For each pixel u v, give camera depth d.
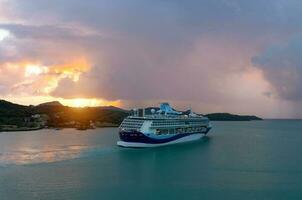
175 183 107.38
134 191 98.50
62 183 106.38
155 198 92.00
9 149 181.50
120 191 98.75
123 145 182.75
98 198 91.88
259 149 189.88
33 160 144.00
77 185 103.81
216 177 115.19
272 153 172.75
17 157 152.12
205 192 97.44
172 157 156.00
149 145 184.88
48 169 125.94
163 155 161.25
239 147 198.12
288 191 98.38
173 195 95.12
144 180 110.62
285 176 116.62
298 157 158.75
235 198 92.25
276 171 124.75
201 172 123.12
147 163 140.00
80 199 90.81
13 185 103.38
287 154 169.38
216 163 141.50
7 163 136.88
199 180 111.00
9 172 120.44
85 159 147.38
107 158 150.62
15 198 91.06
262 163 141.62
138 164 137.38
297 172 123.12
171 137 198.25
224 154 167.50
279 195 94.62
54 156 155.00
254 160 149.75
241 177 115.44
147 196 93.81
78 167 129.75
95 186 102.88
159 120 189.50
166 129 195.25
